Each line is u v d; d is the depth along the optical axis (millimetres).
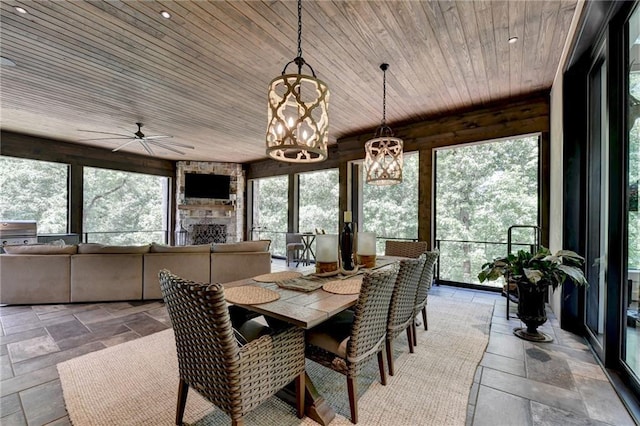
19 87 3520
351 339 1598
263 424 1592
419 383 1987
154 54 2812
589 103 2719
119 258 3758
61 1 2094
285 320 1470
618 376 1999
